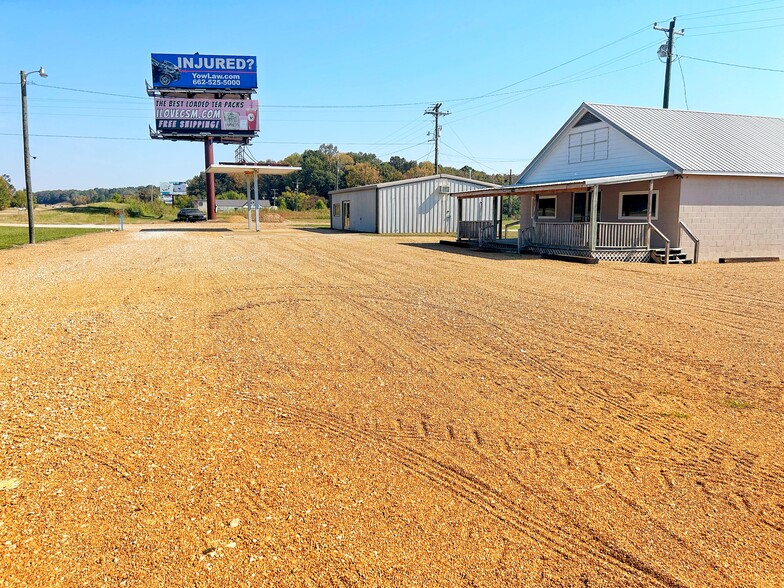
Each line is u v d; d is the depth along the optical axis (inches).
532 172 926.4
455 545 115.5
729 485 140.5
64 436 161.5
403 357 244.2
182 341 268.1
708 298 394.3
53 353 244.8
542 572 108.0
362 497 132.8
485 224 810.2
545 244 720.3
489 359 242.2
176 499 130.1
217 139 1978.3
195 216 2005.4
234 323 307.4
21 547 111.1
